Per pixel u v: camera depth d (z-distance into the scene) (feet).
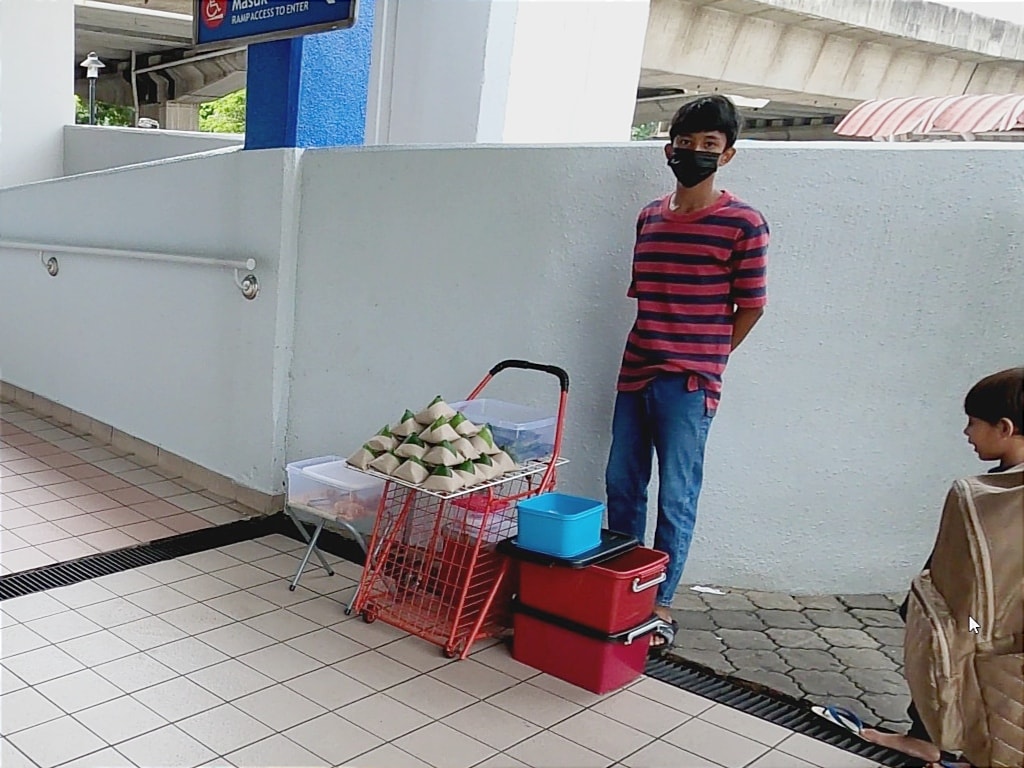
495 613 9.29
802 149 9.37
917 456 9.93
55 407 16.96
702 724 7.89
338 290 11.82
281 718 7.61
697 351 8.70
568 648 8.43
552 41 15.34
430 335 11.14
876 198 9.36
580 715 7.91
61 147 22.80
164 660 8.44
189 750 7.09
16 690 7.79
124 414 15.16
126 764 6.86
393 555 9.84
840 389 9.78
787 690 8.43
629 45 16.76
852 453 9.92
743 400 9.89
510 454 9.52
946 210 9.33
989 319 9.55
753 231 8.36
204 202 12.94
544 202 10.19
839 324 9.63
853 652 9.15
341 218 11.68
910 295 9.52
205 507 12.71
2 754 6.88
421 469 8.68
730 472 10.05
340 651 8.80
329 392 12.03
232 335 12.73
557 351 10.33
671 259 8.68
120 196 14.60
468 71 14.48
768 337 9.74
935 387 9.73
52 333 16.81
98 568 10.46
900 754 7.55
